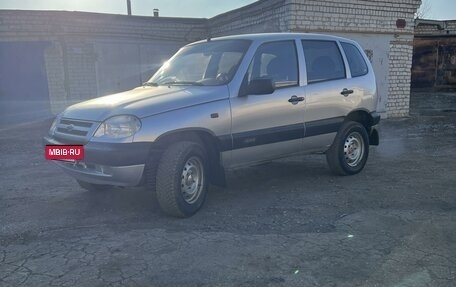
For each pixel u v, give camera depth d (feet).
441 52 75.10
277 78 16.55
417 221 13.74
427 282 9.82
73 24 44.91
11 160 24.73
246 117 15.28
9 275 10.34
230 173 20.54
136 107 13.30
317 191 17.30
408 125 37.86
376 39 39.86
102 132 13.07
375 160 23.48
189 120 13.79
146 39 50.14
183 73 16.81
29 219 14.32
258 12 40.29
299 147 17.53
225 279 10.07
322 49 18.62
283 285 9.77
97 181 13.70
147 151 13.00
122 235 12.79
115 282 9.94
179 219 14.14
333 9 36.83
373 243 12.05
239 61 15.64
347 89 18.93
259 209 15.11
